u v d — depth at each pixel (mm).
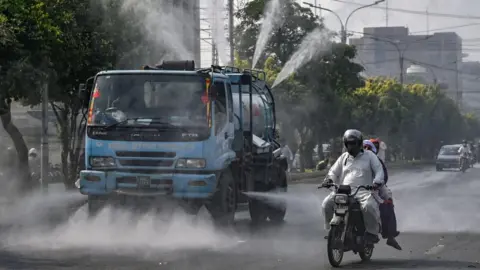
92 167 17141
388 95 83750
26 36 22641
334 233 13078
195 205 17172
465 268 13172
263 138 21844
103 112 17172
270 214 20984
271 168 21266
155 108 17062
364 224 13562
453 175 53750
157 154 16859
